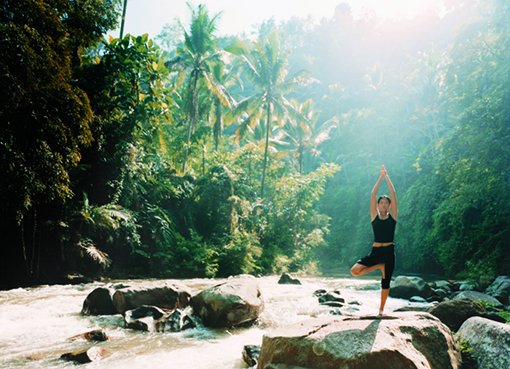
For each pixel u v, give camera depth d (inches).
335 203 2048.5
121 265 772.6
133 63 763.4
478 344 204.8
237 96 2210.9
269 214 1221.7
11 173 428.5
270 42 1254.9
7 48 378.9
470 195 887.7
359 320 196.2
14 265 604.1
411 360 160.6
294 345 173.3
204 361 235.1
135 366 223.1
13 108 398.6
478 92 914.7
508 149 776.9
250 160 1317.7
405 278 551.5
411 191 1520.7
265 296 494.9
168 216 912.3
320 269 1358.3
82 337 272.4
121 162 741.9
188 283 625.3
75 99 462.3
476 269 878.4
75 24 537.3
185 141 1207.6
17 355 238.2
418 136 1857.8
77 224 671.1
